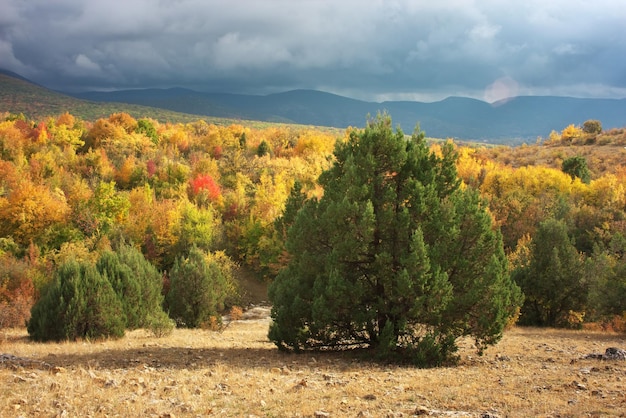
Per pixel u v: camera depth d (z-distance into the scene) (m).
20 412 8.30
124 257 25.64
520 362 15.69
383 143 16.52
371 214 15.32
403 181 16.72
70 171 74.44
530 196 65.25
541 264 34.62
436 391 10.75
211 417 8.55
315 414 8.69
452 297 15.09
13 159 73.38
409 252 15.50
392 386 11.27
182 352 15.77
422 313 15.02
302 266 16.59
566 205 60.25
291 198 20.09
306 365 14.05
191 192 67.38
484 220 16.12
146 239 53.16
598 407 8.99
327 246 16.88
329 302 15.33
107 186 54.66
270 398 9.88
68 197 57.69
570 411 8.80
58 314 18.86
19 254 47.03
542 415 8.56
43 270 39.38
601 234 52.53
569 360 15.91
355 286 15.30
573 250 34.72
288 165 84.00
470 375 12.95
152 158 85.31
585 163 85.88
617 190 67.00
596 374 12.86
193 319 28.31
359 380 11.94
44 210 50.72
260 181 76.94
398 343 16.11
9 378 10.52
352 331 16.06
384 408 9.27
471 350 18.50
